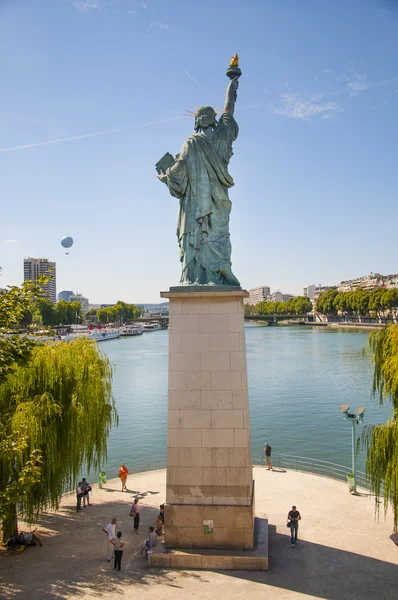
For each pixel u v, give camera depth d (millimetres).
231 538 25312
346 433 59469
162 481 39625
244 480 25359
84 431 33062
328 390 85062
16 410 29344
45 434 29719
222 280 28344
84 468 49219
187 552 25125
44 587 23672
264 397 80812
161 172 30031
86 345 36281
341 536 28641
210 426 25656
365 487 39000
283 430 61312
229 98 30266
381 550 26938
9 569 25656
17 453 27375
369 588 23188
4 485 27641
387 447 28203
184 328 26188
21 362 27625
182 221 28781
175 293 26125
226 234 28797
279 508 32844
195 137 29000
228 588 23016
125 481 37875
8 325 28703
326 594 22562
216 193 28641
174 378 26031
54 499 30438
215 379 25828
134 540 28812
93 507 34281
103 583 23828
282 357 132125
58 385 32375
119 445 56906
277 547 27297
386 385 30453
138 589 23141
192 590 22906
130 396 85250
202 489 25562
